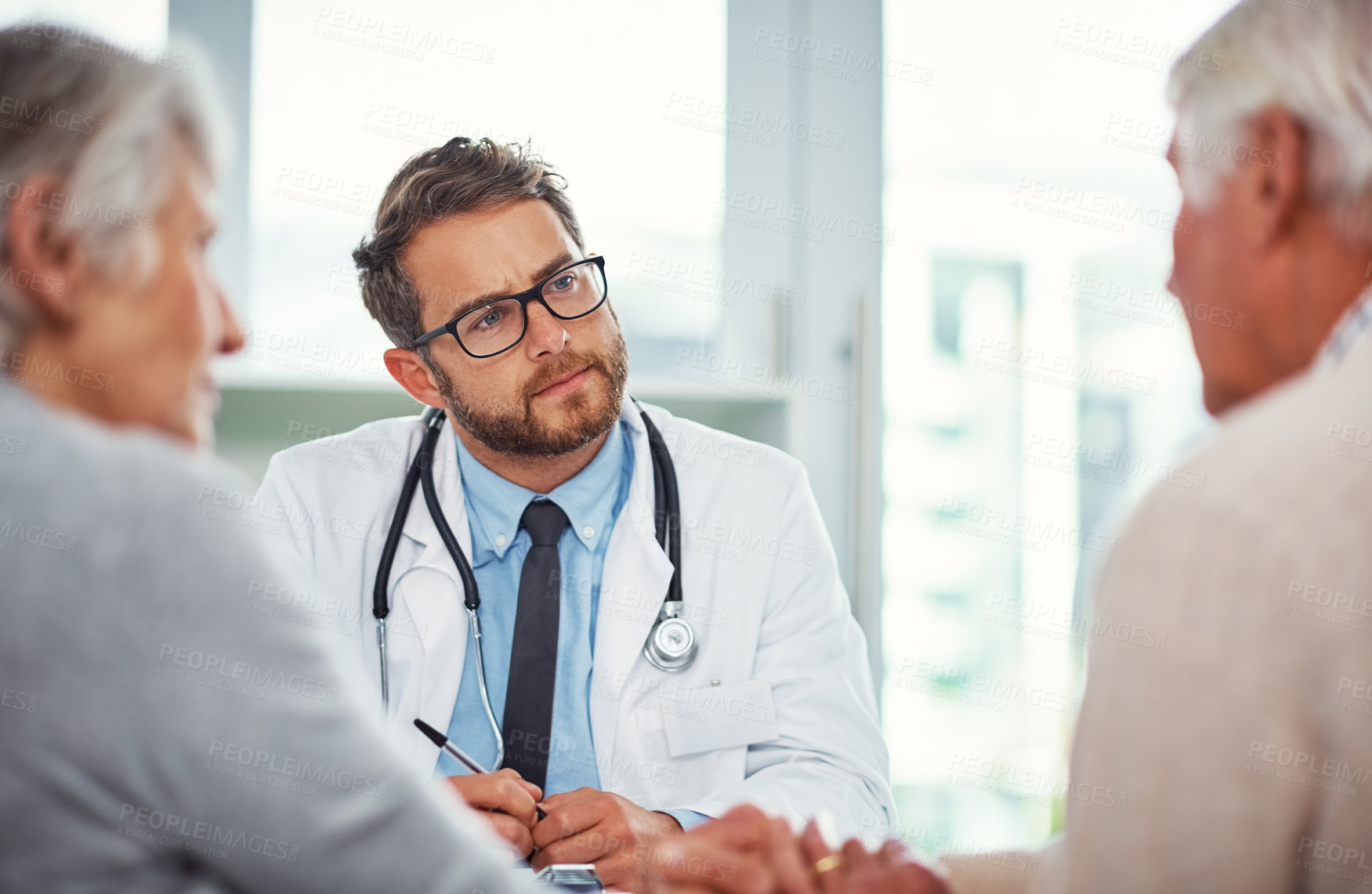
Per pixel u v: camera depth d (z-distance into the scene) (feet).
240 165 6.43
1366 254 2.11
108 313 2.19
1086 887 2.00
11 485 1.97
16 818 1.96
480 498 4.86
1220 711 1.84
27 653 1.93
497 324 4.57
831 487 7.17
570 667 4.63
